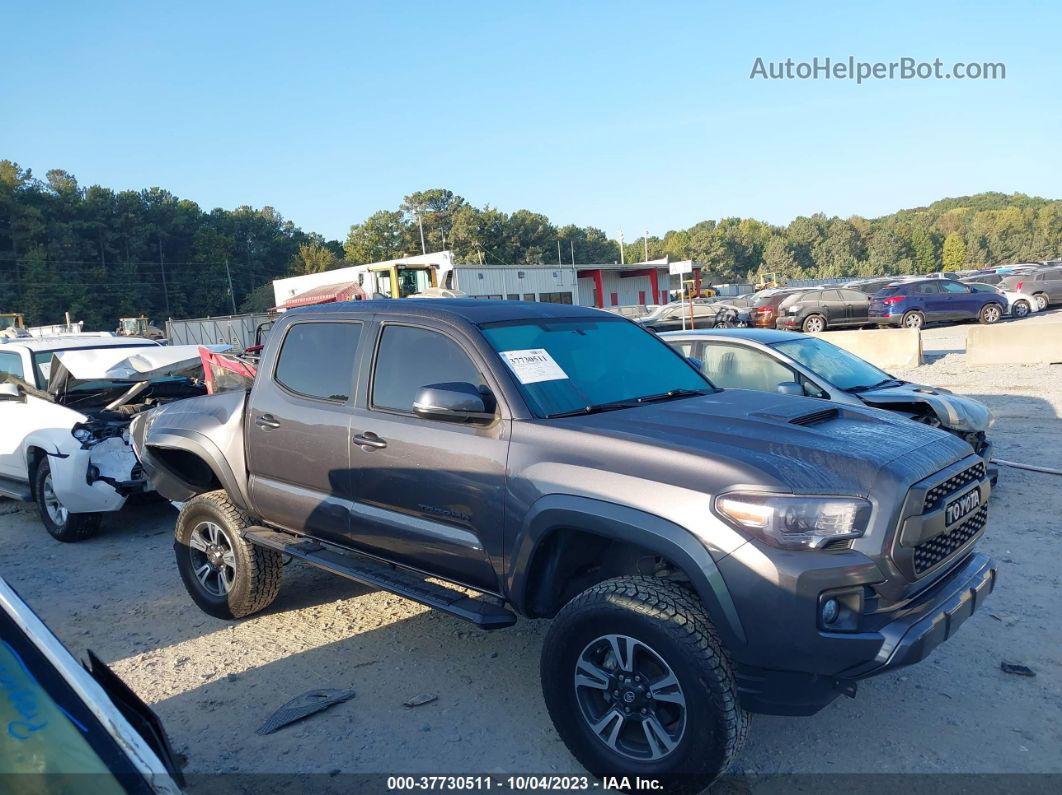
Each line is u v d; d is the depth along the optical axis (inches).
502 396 146.0
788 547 113.0
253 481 190.9
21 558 278.8
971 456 139.7
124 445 283.3
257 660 181.9
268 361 190.9
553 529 132.6
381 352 167.5
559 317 174.7
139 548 283.0
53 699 70.9
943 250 5733.3
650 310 1481.3
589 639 127.1
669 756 119.7
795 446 128.3
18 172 4062.5
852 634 112.1
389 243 4490.7
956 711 147.2
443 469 148.6
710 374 301.3
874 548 115.8
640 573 141.8
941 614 119.1
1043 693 151.7
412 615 204.5
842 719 146.6
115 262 4160.9
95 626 209.8
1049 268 1154.0
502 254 4468.5
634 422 140.8
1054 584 201.2
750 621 113.5
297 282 1573.6
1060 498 271.4
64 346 330.6
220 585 208.1
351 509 167.0
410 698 160.6
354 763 138.8
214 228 4682.6
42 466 293.4
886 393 273.4
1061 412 416.2
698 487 119.3
